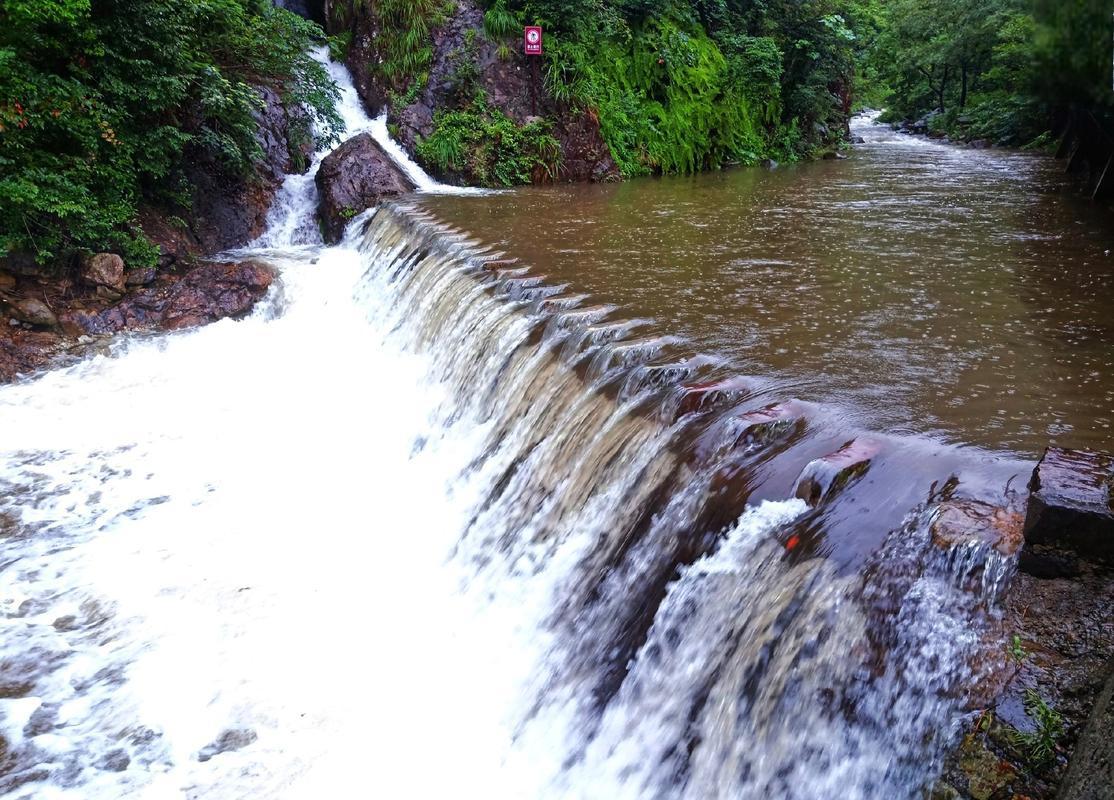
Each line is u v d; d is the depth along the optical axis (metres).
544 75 19.83
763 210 13.71
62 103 10.99
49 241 11.33
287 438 9.29
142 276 12.25
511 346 7.74
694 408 5.42
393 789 4.64
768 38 24.31
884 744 3.21
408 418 8.96
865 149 27.30
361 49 20.05
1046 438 4.62
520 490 6.34
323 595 6.46
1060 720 2.87
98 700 5.38
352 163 15.98
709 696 3.90
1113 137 6.72
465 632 5.74
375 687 5.45
